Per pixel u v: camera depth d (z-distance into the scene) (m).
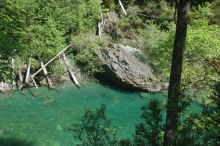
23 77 32.50
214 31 27.97
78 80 35.47
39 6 34.75
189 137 11.18
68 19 36.25
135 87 34.41
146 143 11.30
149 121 11.48
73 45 36.94
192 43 25.53
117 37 40.47
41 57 34.31
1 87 30.28
